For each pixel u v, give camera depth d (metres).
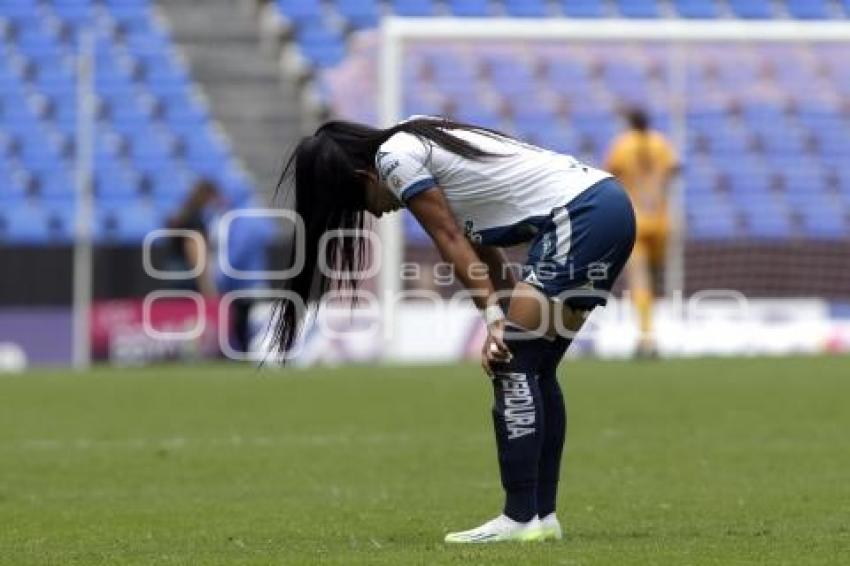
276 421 48.16
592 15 104.50
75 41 101.75
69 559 23.36
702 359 67.88
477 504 31.59
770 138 81.81
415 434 44.78
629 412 49.06
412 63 85.56
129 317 73.25
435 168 24.86
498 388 25.09
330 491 33.97
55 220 91.12
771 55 82.38
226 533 27.64
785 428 44.84
